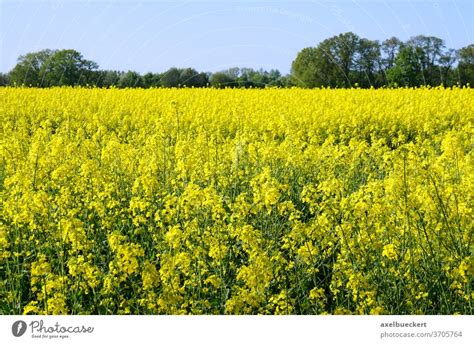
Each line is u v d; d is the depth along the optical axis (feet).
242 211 21.35
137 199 22.16
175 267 16.85
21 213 19.99
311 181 30.83
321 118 52.85
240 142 34.19
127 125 54.34
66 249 20.43
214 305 17.07
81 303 17.25
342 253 17.93
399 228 18.76
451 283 16.92
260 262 15.17
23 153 32.65
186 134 46.88
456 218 18.37
